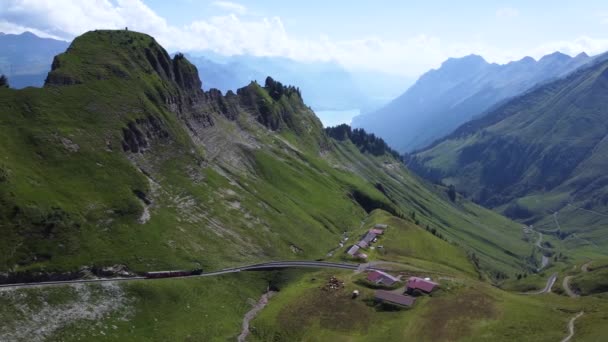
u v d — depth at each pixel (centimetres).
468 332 12388
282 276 17975
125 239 15438
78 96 19112
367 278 16350
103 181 16700
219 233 19075
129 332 12331
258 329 14125
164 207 18225
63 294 12406
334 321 14012
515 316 13012
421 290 15138
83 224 14700
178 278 15250
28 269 12631
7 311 11150
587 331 11619
